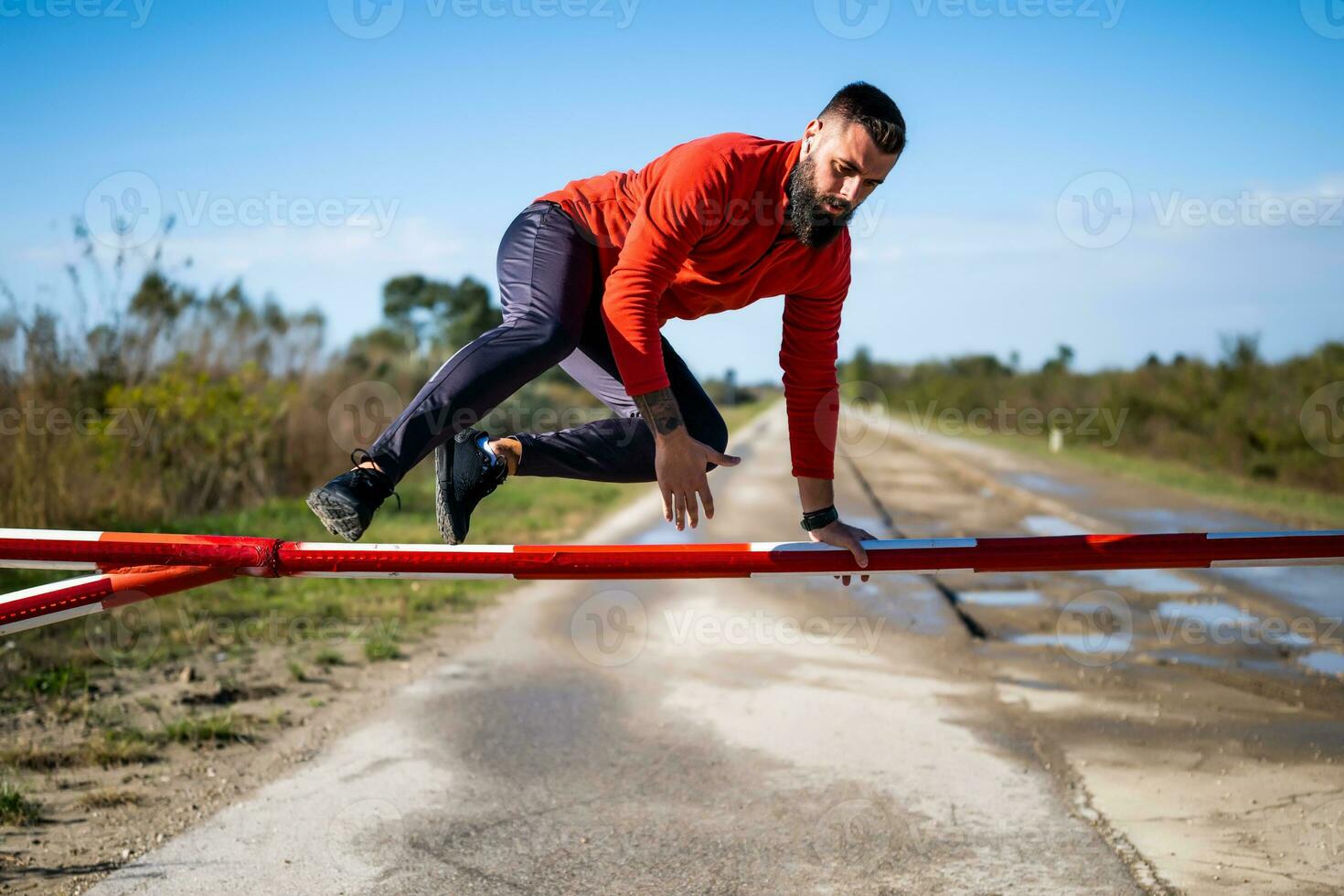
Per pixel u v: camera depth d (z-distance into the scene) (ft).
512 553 7.75
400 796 12.14
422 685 16.85
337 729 14.64
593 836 11.07
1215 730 14.80
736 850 10.72
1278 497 50.88
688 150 7.03
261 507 32.55
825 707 15.71
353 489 6.42
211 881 9.92
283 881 9.95
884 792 12.34
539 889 9.88
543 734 14.42
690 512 7.03
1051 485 54.08
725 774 12.90
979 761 13.42
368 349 43.16
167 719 14.88
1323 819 11.47
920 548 8.00
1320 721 15.25
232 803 11.91
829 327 8.30
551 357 7.02
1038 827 11.32
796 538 31.86
